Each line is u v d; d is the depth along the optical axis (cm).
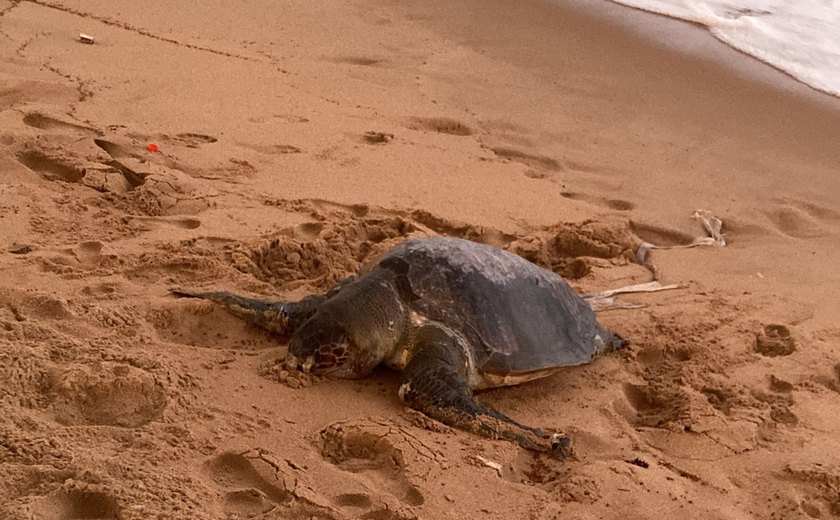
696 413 478
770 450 468
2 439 427
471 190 614
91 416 446
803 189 654
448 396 459
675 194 638
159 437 438
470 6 923
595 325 505
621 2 974
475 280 480
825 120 734
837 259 592
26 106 617
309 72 720
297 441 445
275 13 845
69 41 709
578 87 759
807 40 907
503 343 474
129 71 681
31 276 498
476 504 432
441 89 725
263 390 463
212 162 600
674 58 836
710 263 580
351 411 461
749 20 939
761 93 777
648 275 567
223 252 530
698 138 700
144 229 540
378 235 564
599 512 436
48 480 417
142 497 416
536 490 441
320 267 538
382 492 431
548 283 498
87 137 599
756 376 504
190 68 696
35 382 449
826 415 486
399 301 476
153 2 823
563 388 490
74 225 535
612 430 472
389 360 479
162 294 499
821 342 527
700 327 529
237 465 435
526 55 816
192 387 459
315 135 642
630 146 684
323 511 422
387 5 906
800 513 444
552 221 596
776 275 574
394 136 656
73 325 474
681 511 440
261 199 575
